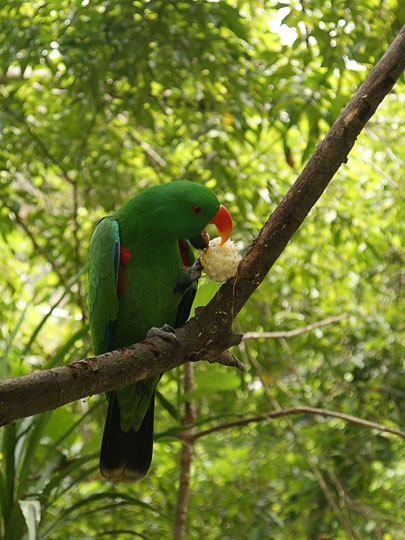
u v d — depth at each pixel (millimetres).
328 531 6605
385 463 6680
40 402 2146
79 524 6109
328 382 6906
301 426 6934
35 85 6684
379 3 4695
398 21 4016
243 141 5613
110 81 5793
